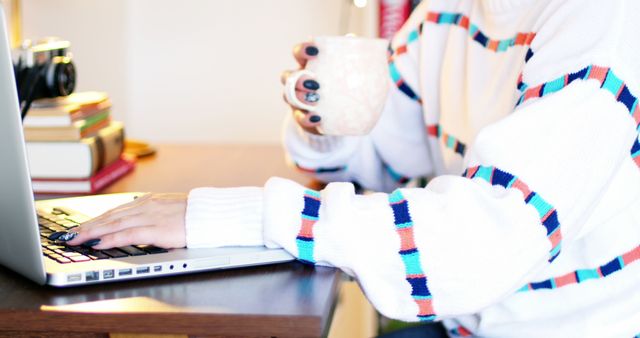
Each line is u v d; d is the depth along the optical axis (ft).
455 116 4.19
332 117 3.61
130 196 3.76
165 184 4.40
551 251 2.92
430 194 2.95
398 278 2.83
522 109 3.02
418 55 4.62
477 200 2.89
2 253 2.84
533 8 3.62
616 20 3.06
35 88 4.18
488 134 2.99
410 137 4.75
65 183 4.26
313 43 3.60
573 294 3.36
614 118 2.97
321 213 2.92
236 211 2.99
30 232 2.57
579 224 2.99
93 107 4.49
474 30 4.05
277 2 7.97
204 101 8.25
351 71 3.55
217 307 2.48
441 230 2.84
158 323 2.44
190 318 2.43
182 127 8.31
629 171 3.23
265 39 8.07
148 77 8.21
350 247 2.83
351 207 2.90
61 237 2.95
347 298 6.83
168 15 8.06
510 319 3.43
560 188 2.89
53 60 4.37
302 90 3.61
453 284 2.81
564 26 3.20
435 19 4.49
